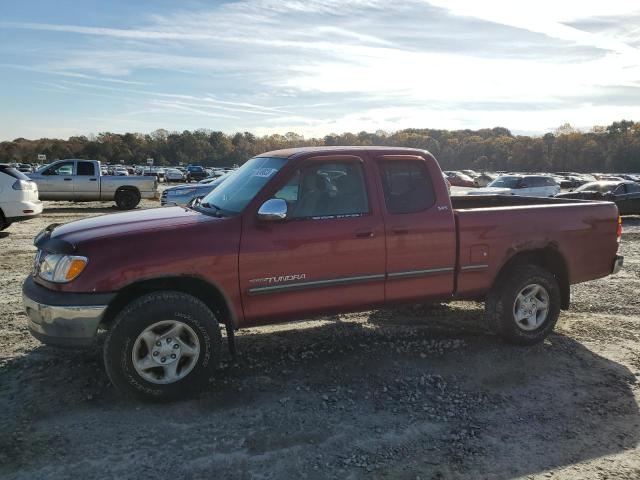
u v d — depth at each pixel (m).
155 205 22.00
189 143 151.12
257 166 4.71
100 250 3.73
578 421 3.71
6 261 9.09
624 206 18.75
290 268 4.18
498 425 3.63
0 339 5.09
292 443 3.34
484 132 190.75
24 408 3.73
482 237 4.89
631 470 3.12
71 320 3.66
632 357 4.91
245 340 5.18
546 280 5.09
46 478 2.94
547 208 5.24
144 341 3.77
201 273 3.91
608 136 138.00
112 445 3.28
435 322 5.84
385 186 4.61
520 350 5.04
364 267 4.45
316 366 4.56
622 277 8.41
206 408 3.79
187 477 2.98
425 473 3.06
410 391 4.11
